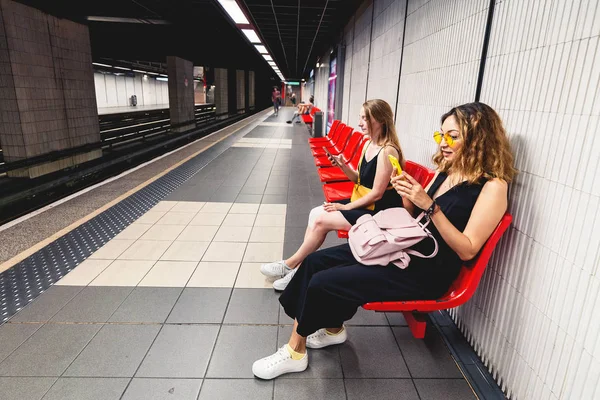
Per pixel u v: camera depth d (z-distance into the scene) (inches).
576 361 44.3
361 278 57.1
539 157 52.2
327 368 66.1
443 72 89.5
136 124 684.7
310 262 66.5
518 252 56.8
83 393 59.0
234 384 61.8
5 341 70.4
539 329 51.4
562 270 47.1
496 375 62.4
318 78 615.5
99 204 155.0
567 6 47.3
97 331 73.8
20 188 191.6
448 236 51.4
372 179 85.1
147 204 156.9
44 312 79.7
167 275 96.8
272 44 522.3
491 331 63.9
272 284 93.2
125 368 64.4
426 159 101.2
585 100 43.9
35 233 123.0
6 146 220.2
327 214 82.4
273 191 181.6
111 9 271.6
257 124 579.8
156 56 656.4
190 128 547.8
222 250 112.7
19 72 211.9
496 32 64.6
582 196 43.9
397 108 133.0
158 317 78.8
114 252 109.7
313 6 259.1
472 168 54.8
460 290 56.8
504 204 52.3
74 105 263.7
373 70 182.5
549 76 50.6
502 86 62.3
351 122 254.5
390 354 69.9
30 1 215.2
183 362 66.2
